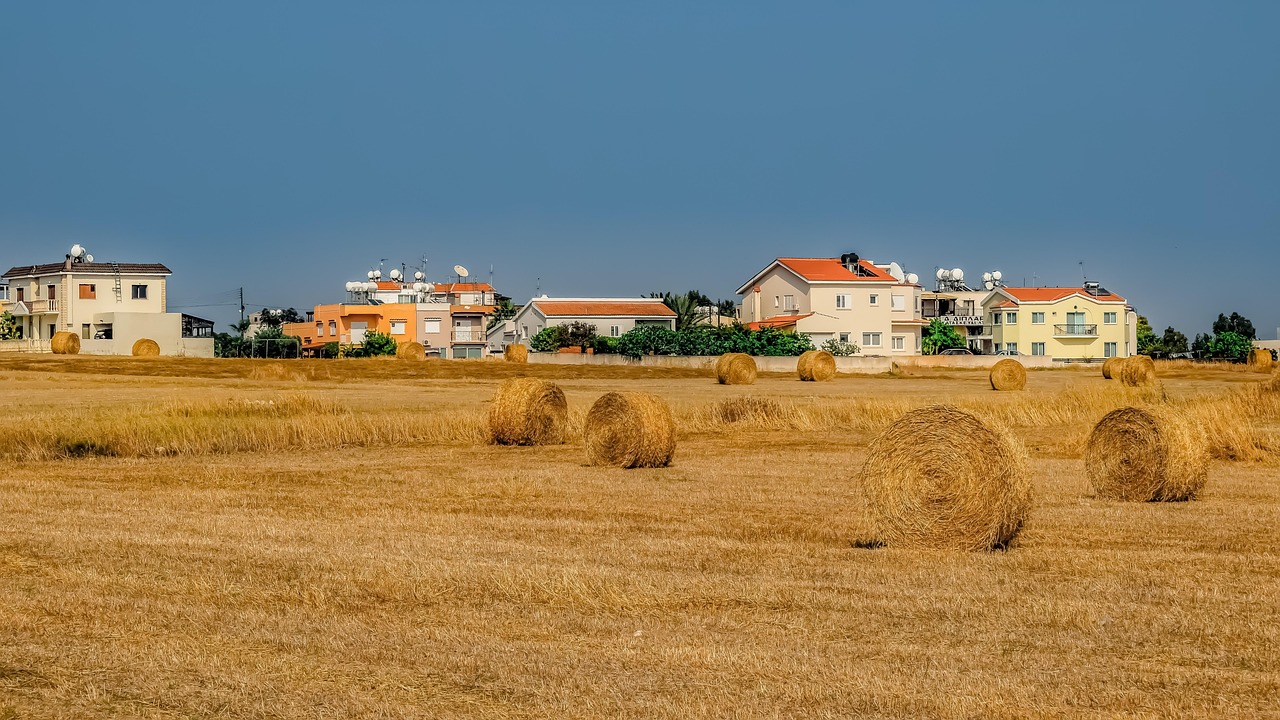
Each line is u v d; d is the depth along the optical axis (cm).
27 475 3416
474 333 18088
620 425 3606
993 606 1673
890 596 1738
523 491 2984
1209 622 1579
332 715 1250
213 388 7631
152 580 1864
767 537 2302
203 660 1435
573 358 12031
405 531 2352
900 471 2247
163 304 14300
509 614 1648
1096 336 16325
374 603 1717
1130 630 1546
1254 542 2219
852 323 14338
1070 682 1330
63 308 13850
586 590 1759
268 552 2088
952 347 15388
